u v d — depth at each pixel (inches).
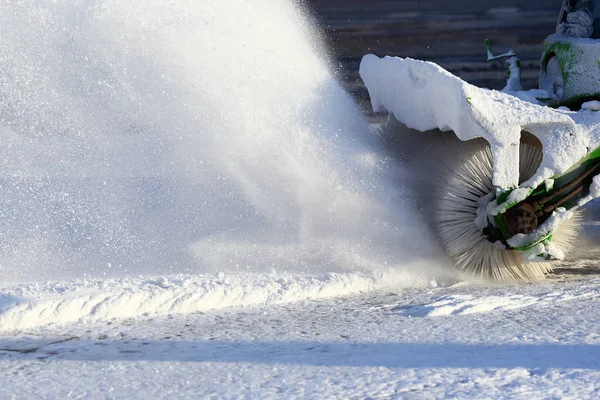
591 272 895.1
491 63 2437.3
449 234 844.0
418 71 868.0
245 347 606.2
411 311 711.7
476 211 829.8
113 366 564.1
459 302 730.2
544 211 815.7
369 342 613.0
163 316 705.0
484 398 486.3
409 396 492.1
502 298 750.5
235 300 747.4
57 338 636.7
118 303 705.0
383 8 2445.9
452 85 796.0
